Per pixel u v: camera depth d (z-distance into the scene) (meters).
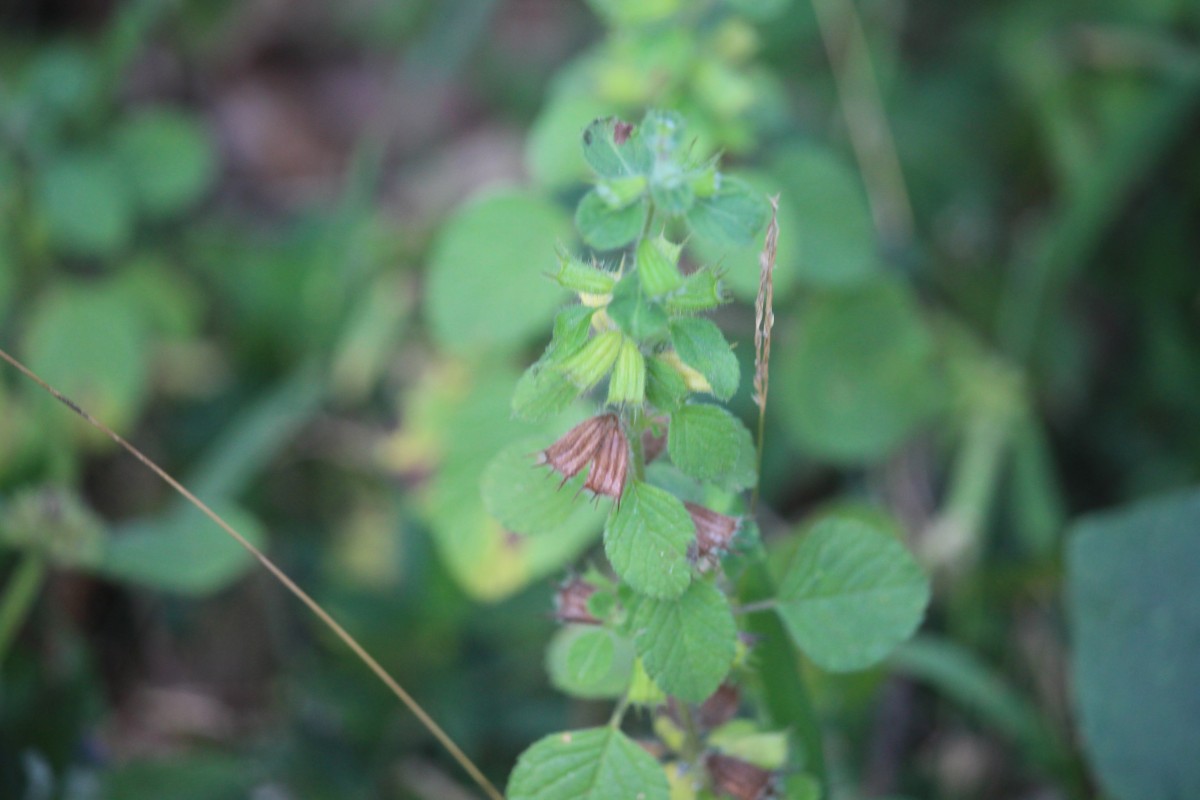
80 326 0.60
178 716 0.61
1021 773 0.57
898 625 0.40
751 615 0.42
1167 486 0.65
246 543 0.43
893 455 0.64
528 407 0.37
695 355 0.37
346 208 0.68
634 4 0.50
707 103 0.51
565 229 0.51
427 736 0.56
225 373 0.69
